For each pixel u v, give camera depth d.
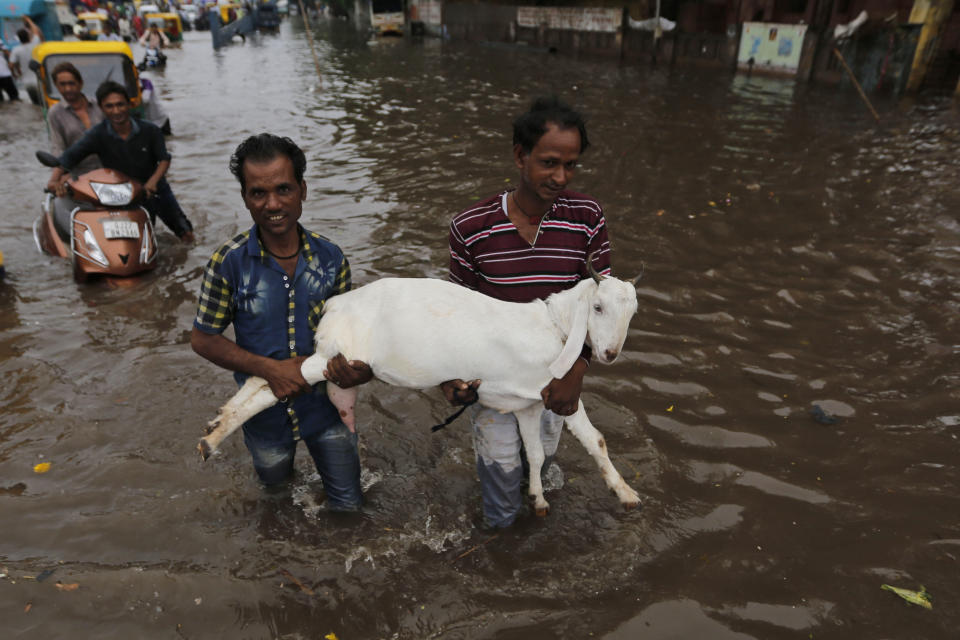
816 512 3.24
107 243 5.61
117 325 5.00
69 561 2.89
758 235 6.75
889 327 4.95
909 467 3.53
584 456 3.66
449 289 2.65
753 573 2.88
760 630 2.60
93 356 4.56
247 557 2.94
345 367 2.58
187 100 15.38
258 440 2.93
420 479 3.50
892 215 7.19
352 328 2.63
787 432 3.84
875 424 3.88
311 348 2.74
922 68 14.62
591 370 4.47
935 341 4.71
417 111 13.97
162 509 3.21
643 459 3.61
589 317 2.51
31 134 11.95
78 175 6.14
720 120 12.28
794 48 16.81
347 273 2.87
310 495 3.34
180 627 2.61
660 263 6.12
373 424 3.96
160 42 29.03
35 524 3.09
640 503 3.26
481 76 19.08
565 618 2.65
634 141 10.75
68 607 2.66
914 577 2.85
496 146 10.75
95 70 8.55
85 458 3.57
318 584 2.82
